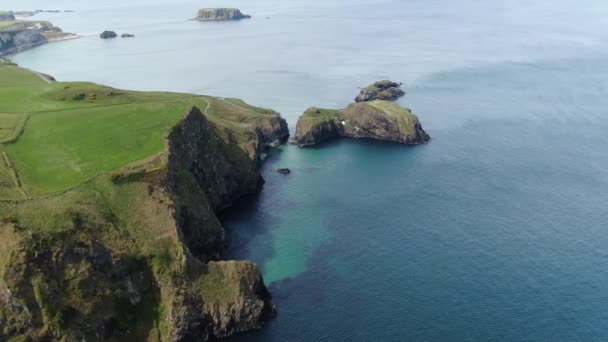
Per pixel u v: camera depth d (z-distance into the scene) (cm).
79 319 7031
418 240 10412
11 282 6825
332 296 8731
